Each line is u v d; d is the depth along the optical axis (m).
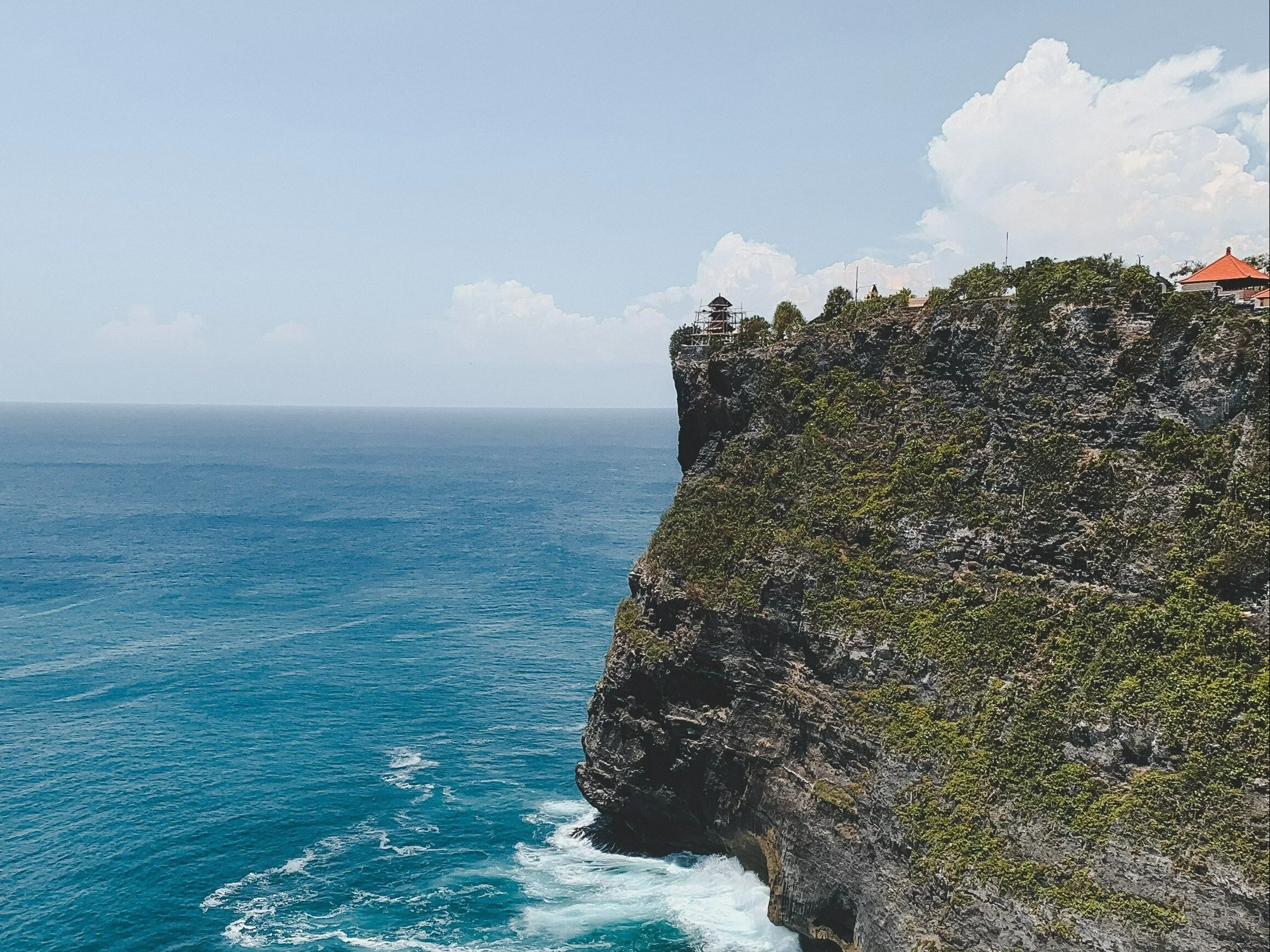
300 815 59.03
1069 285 43.81
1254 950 29.20
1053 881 33.97
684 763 52.56
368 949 45.81
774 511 52.94
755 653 50.03
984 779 37.75
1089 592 38.78
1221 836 30.72
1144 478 38.59
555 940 46.66
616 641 57.66
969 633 41.72
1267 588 33.84
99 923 47.41
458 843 56.16
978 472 45.00
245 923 47.78
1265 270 51.78
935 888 37.22
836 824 43.25
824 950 44.91
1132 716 34.47
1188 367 38.47
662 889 51.47
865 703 43.59
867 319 54.66
